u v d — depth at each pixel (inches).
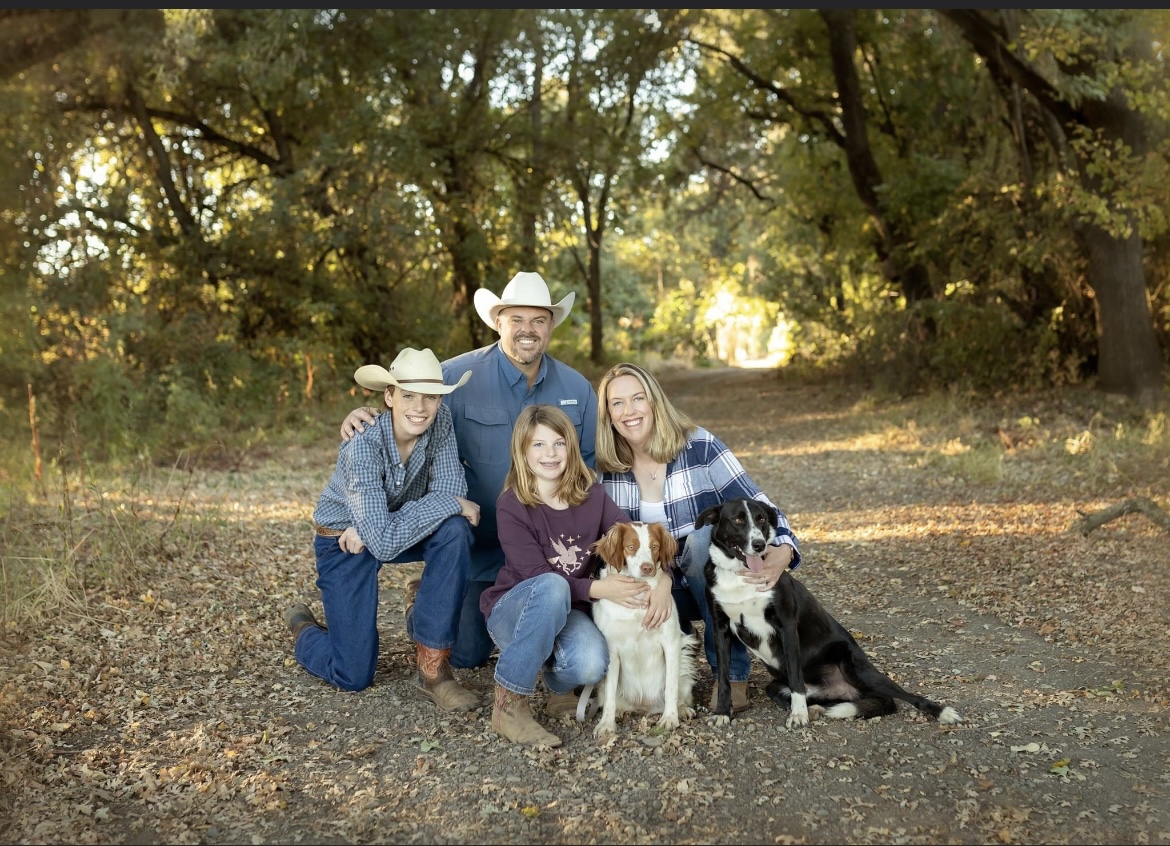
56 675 175.2
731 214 1604.3
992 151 704.4
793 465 472.1
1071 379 560.4
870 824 129.4
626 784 142.0
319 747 155.0
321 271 738.8
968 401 593.3
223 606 222.5
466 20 753.0
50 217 579.5
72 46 549.6
